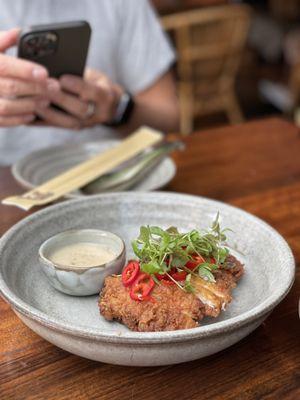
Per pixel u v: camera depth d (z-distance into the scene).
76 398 0.23
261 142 0.52
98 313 0.27
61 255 0.30
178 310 0.25
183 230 0.34
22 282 0.29
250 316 0.23
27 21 0.59
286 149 0.51
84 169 0.42
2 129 0.58
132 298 0.26
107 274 0.28
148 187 0.42
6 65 0.42
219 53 1.12
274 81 1.33
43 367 0.24
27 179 0.42
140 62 0.65
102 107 0.53
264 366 0.25
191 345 0.22
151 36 0.65
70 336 0.22
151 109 0.63
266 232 0.31
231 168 0.46
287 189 0.43
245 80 1.37
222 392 0.23
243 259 0.31
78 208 0.34
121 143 0.47
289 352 0.26
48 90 0.45
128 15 0.63
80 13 0.61
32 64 0.42
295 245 0.35
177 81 1.17
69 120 0.51
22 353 0.25
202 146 0.51
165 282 0.26
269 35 1.40
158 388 0.23
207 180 0.44
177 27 1.06
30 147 0.60
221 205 0.34
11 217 0.38
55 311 0.27
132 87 0.66
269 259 0.30
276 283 0.27
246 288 0.29
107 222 0.35
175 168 0.43
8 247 0.29
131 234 0.34
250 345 0.26
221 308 0.26
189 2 1.30
